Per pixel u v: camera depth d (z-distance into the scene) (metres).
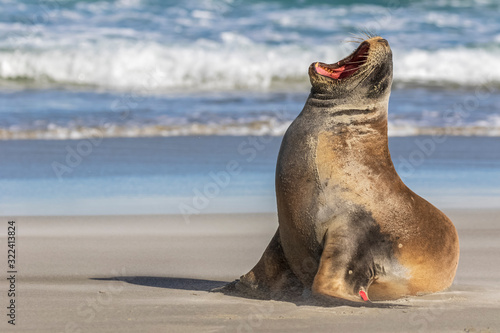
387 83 22.50
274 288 23.09
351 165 21.84
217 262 29.02
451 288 24.23
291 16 97.56
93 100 66.56
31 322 19.36
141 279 25.94
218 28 90.69
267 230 34.59
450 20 97.75
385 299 22.89
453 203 39.03
